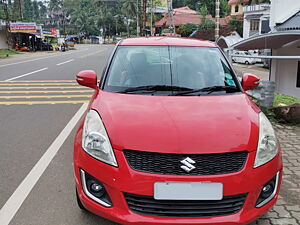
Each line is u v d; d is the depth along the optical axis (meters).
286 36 8.12
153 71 3.75
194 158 2.46
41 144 5.13
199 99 3.23
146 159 2.47
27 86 11.10
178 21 58.00
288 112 6.27
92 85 3.88
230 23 47.56
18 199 3.39
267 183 2.63
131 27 89.19
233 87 3.61
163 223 2.39
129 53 4.04
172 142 2.51
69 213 3.13
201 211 2.44
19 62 23.05
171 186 2.41
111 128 2.69
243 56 7.65
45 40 54.91
